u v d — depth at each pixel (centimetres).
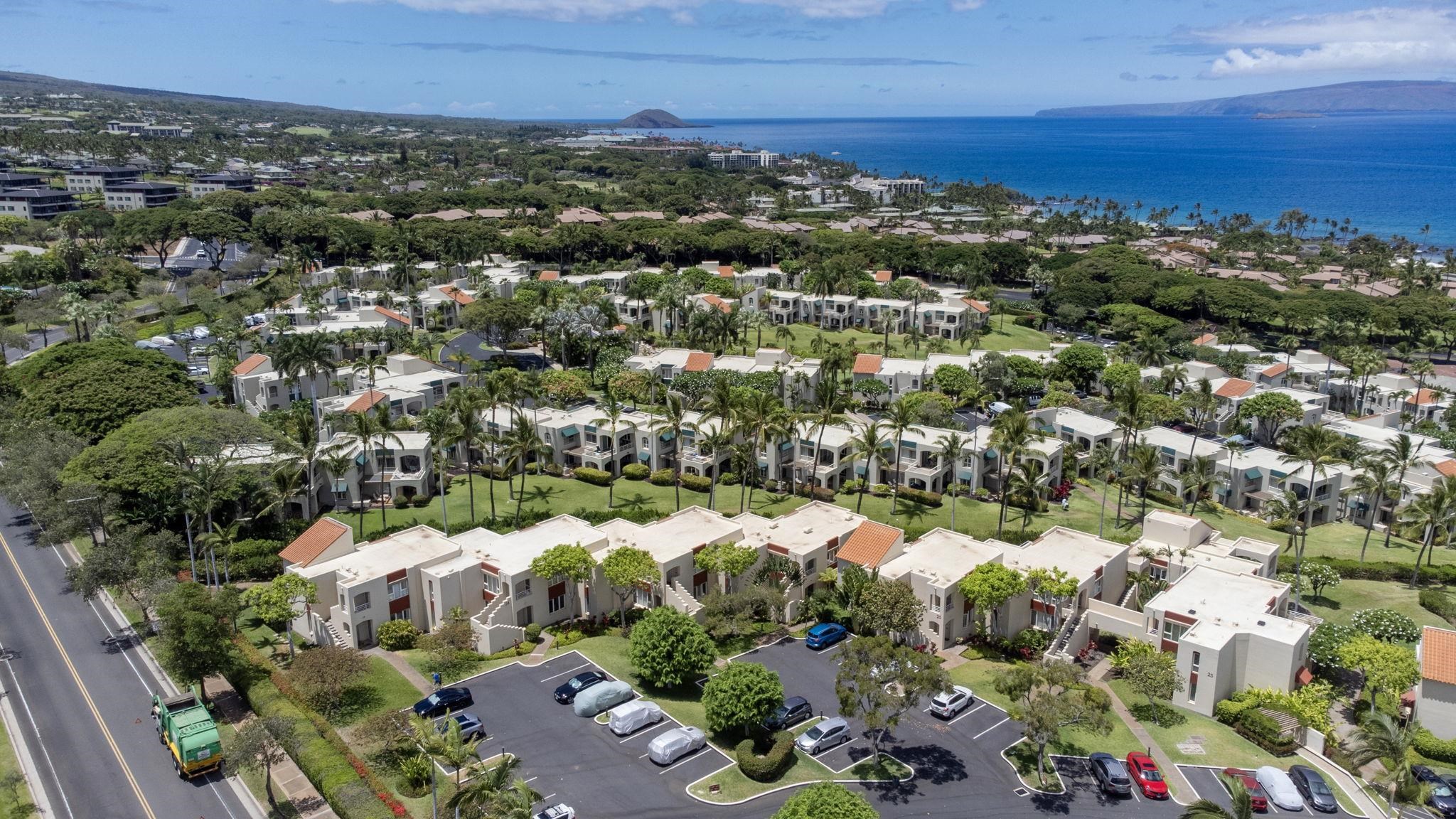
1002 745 7094
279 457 10819
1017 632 8762
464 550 9244
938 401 14325
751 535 9688
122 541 8662
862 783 6619
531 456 13238
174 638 7212
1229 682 7731
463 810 5675
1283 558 10500
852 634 8769
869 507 12169
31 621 8912
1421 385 17275
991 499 12681
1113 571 9244
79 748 6981
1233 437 15500
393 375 15338
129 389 12088
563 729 7188
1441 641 7519
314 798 6425
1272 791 6462
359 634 8425
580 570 8569
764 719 6912
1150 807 6406
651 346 19412
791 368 15912
